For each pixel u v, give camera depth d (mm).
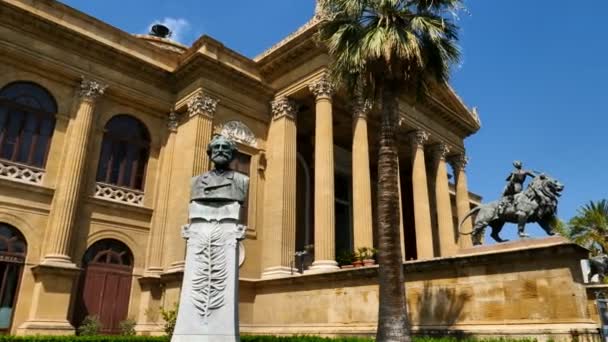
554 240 13805
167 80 25641
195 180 9188
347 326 17781
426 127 30531
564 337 12070
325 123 23672
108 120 23703
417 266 15930
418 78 15688
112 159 23625
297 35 25016
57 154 21656
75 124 22000
